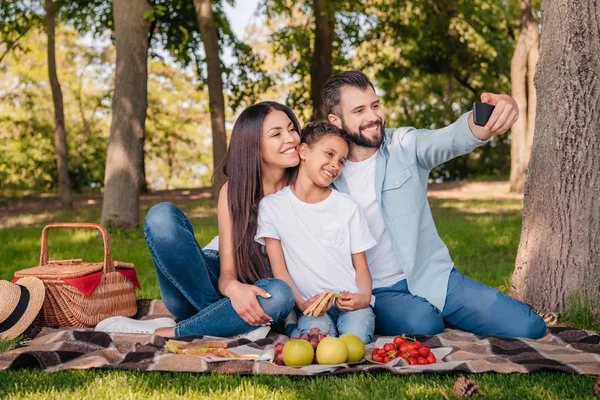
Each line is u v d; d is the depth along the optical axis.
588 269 4.00
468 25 18.92
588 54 3.97
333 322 3.45
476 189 21.03
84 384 2.69
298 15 24.12
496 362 2.96
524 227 4.30
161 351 3.15
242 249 3.54
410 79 25.66
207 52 13.07
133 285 4.19
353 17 17.56
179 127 31.88
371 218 3.66
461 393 2.48
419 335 3.45
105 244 4.05
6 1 15.91
